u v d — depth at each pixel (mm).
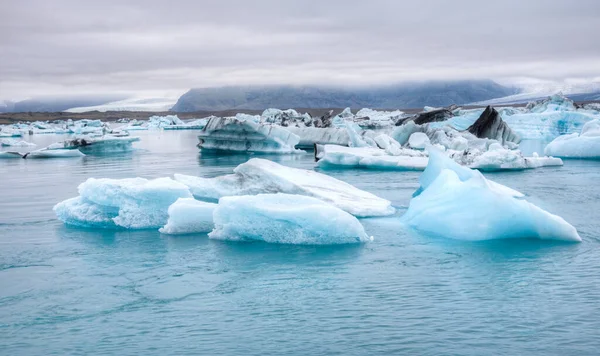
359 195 17578
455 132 39938
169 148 49656
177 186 15250
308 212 13156
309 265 11688
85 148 44031
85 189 15492
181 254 12578
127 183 15453
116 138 45281
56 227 15484
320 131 48250
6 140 57125
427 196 15680
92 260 12281
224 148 45562
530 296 9797
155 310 9453
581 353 7734
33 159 39375
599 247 12688
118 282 10859
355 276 10984
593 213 16453
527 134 51469
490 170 27641
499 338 8219
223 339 8359
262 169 18047
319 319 9008
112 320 9078
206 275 11172
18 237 14375
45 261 12281
